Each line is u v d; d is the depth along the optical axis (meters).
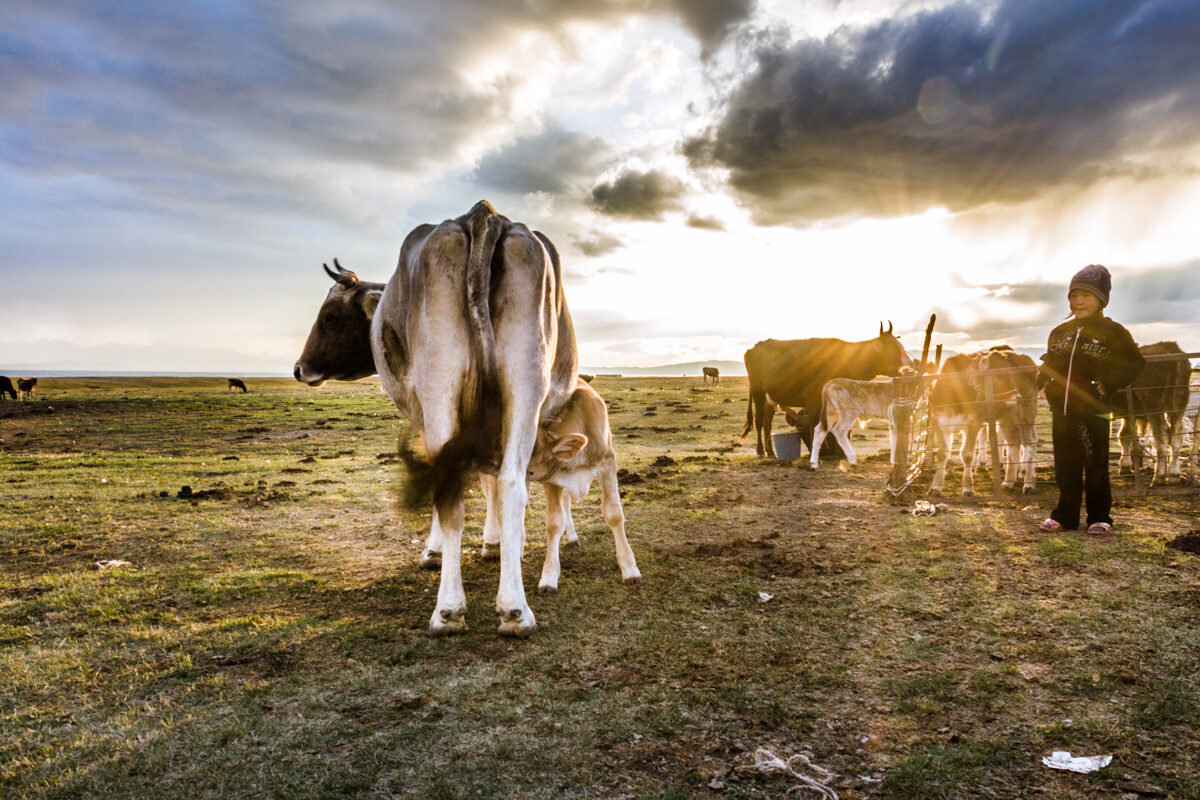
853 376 13.05
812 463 11.39
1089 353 5.86
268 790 2.55
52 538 6.94
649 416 24.86
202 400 40.12
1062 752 2.71
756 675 3.47
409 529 7.30
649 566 5.58
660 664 3.63
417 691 3.36
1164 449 8.18
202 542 6.75
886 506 7.88
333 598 4.92
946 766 2.62
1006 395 8.08
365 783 2.58
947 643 3.81
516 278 4.14
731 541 6.39
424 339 4.07
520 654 3.80
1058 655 3.57
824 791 2.47
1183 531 5.89
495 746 2.83
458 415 4.05
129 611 4.66
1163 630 3.80
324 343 6.70
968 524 6.65
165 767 2.71
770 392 13.68
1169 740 2.77
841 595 4.69
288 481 10.93
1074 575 4.84
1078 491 6.09
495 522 5.91
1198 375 8.25
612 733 2.92
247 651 3.91
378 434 20.39
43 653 3.89
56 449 16.88
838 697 3.23
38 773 2.68
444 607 4.11
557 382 5.00
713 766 2.66
